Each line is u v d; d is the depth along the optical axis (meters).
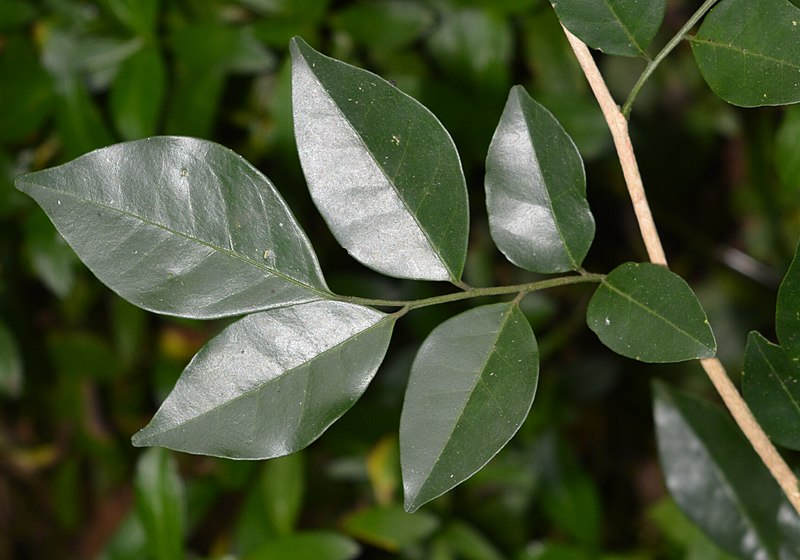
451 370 0.31
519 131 0.32
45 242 0.48
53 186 0.30
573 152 0.32
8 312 0.58
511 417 0.31
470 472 0.31
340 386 0.31
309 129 0.31
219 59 0.46
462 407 0.31
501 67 0.50
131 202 0.31
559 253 0.32
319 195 0.31
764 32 0.31
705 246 0.70
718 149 0.71
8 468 0.69
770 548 0.39
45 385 0.61
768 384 0.33
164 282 0.31
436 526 0.47
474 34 0.49
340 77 0.31
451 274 0.31
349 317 0.31
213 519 0.68
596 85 0.32
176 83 0.49
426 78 0.52
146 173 0.31
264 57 0.47
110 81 0.48
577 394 0.63
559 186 0.32
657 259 0.32
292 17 0.47
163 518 0.43
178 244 0.31
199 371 0.31
